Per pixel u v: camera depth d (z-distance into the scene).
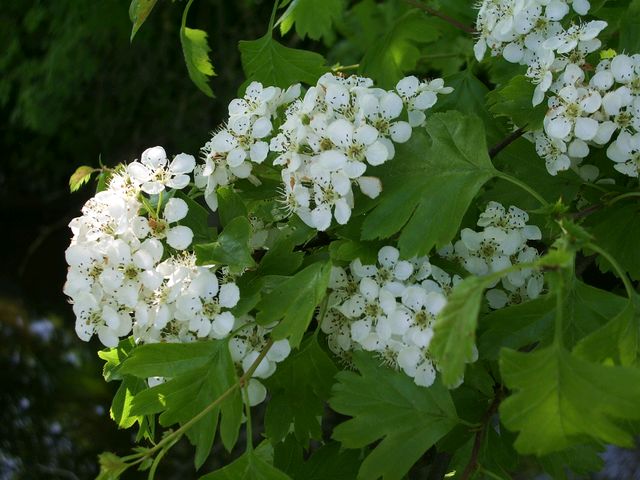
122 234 0.28
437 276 0.28
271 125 0.30
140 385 0.31
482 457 0.28
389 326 0.26
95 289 0.28
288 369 0.29
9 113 1.33
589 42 0.29
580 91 0.28
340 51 0.73
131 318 0.28
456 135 0.27
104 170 0.31
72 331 1.11
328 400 0.27
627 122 0.27
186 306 0.27
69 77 1.10
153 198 0.30
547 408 0.23
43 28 1.21
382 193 0.28
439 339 0.22
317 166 0.27
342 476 0.29
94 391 0.98
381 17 0.60
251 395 0.28
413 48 0.43
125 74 1.10
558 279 0.23
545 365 0.22
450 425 0.26
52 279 1.26
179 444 0.82
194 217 0.30
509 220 0.29
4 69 1.18
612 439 0.22
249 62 0.38
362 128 0.27
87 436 0.90
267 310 0.27
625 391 0.22
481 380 0.27
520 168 0.31
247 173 0.30
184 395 0.27
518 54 0.31
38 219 1.38
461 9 0.40
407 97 0.30
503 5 0.30
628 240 0.30
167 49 1.09
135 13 0.36
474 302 0.22
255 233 0.31
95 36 1.08
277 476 0.26
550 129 0.28
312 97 0.28
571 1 0.30
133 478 0.80
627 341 0.24
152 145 1.13
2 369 1.03
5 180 1.39
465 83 0.36
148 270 0.28
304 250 0.31
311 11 0.41
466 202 0.27
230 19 1.05
